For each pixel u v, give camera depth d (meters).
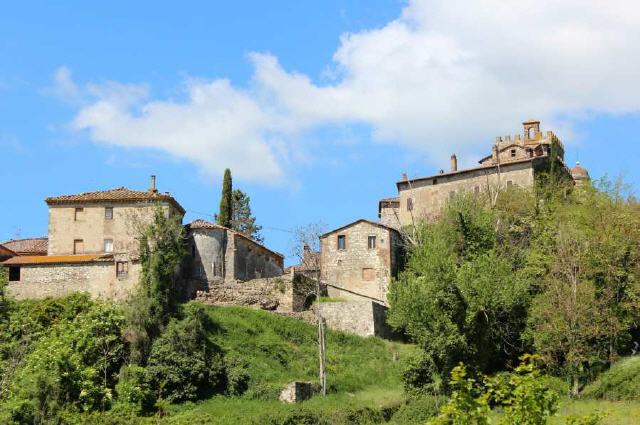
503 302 64.62
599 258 67.94
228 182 112.06
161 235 73.62
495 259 67.50
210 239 84.62
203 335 68.25
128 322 67.50
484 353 63.62
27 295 79.12
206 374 64.81
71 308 73.38
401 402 62.25
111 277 77.88
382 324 79.31
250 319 75.19
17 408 56.25
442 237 73.44
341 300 82.81
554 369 63.97
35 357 62.66
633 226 71.31
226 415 59.69
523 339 64.62
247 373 66.31
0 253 86.00
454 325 63.03
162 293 70.50
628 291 66.44
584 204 80.56
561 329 62.72
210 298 80.06
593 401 59.09
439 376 63.44
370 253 87.00
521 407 28.61
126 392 61.41
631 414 53.31
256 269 90.25
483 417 28.27
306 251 82.00
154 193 87.50
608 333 63.28
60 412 57.75
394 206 103.81
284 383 66.38
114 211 86.50
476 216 75.00
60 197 87.25
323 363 66.81
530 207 83.38
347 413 58.72
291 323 76.50
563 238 70.62
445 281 64.69
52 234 86.44
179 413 61.28
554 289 65.31
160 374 63.50
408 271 77.25
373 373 71.00
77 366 61.69
